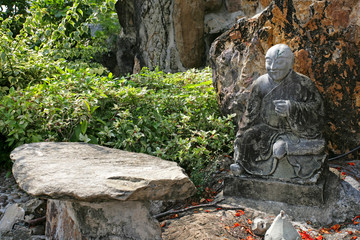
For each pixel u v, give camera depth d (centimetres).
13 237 293
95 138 382
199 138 388
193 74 520
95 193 221
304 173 321
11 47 481
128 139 372
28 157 285
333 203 316
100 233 252
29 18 531
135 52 763
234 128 425
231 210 323
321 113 330
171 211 320
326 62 368
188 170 399
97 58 818
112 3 510
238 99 415
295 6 371
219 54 436
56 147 320
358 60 358
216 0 601
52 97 385
